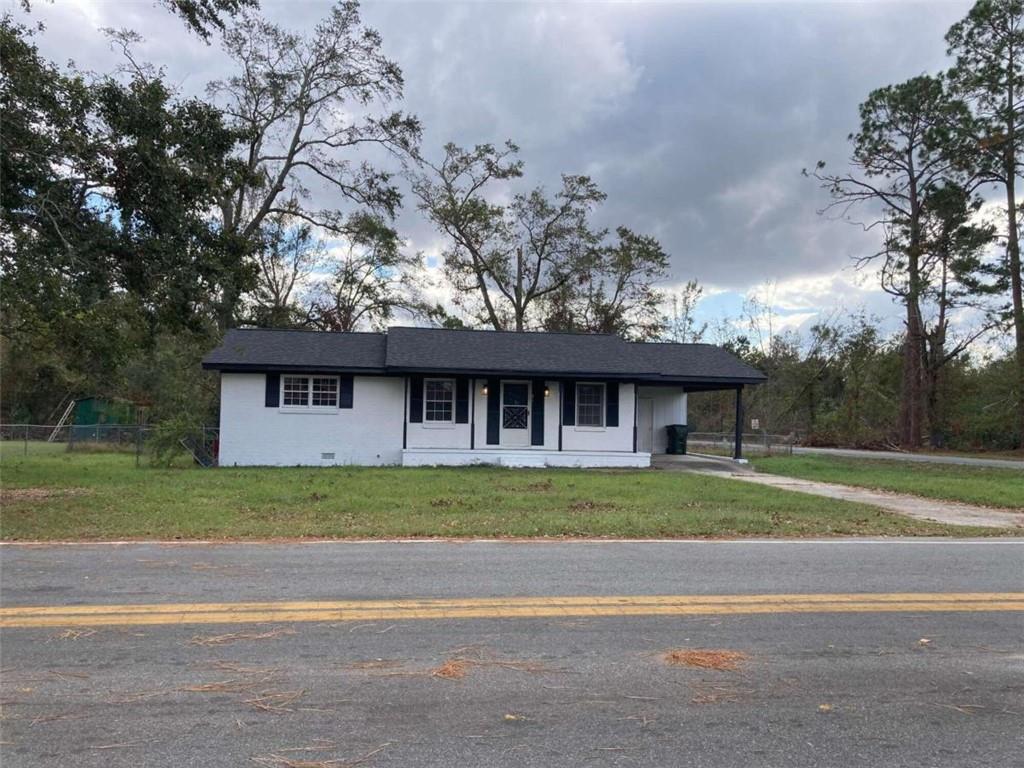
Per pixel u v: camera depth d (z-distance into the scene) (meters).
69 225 13.46
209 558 8.19
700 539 9.84
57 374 42.22
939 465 26.92
